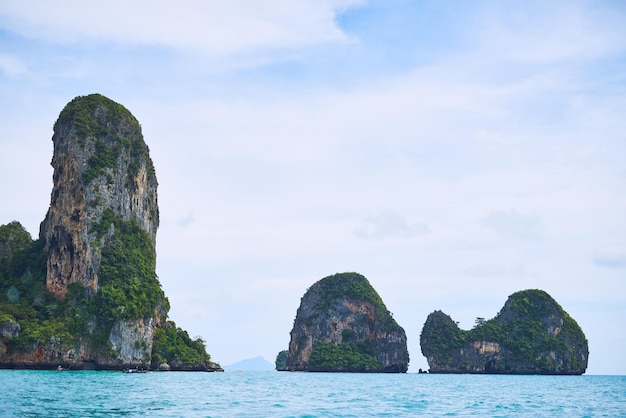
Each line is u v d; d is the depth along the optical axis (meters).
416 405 74.88
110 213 164.25
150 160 187.38
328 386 118.75
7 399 68.00
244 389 99.12
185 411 61.12
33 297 158.50
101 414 57.22
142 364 155.12
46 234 170.50
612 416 65.38
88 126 168.12
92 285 154.75
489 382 158.25
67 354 143.75
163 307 171.75
